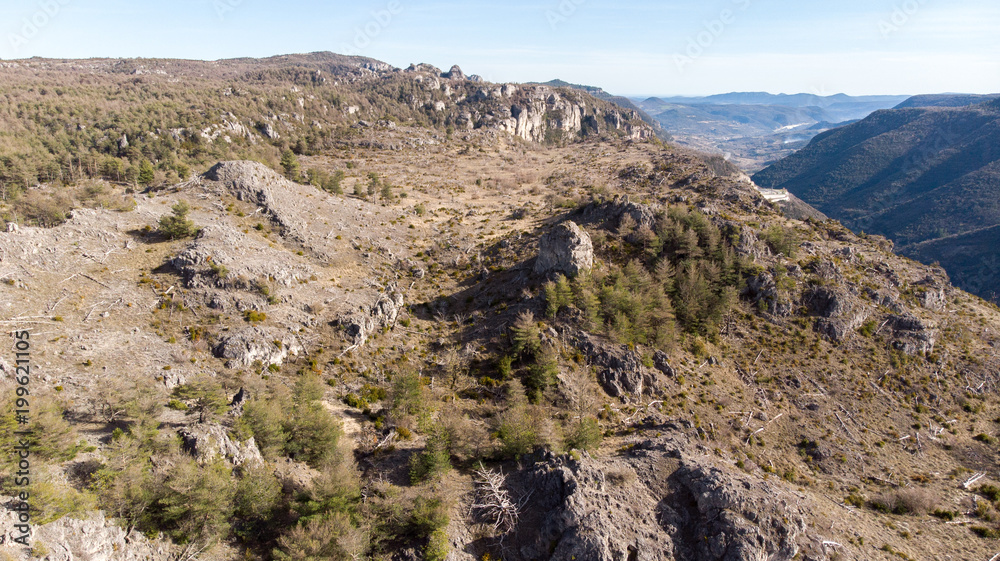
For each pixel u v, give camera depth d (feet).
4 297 216.13
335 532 145.18
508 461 192.34
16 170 448.24
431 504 161.27
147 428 159.53
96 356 202.59
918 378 268.82
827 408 252.01
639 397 241.96
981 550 180.34
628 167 630.74
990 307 333.83
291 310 269.64
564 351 252.62
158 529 139.03
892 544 175.32
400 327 290.15
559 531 152.35
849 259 335.88
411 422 216.13
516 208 504.02
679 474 173.37
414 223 426.51
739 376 266.16
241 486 153.07
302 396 202.90
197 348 227.81
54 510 120.16
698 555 151.84
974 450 236.02
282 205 363.35
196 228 295.28
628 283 284.82
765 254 318.86
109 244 270.05
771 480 203.10
